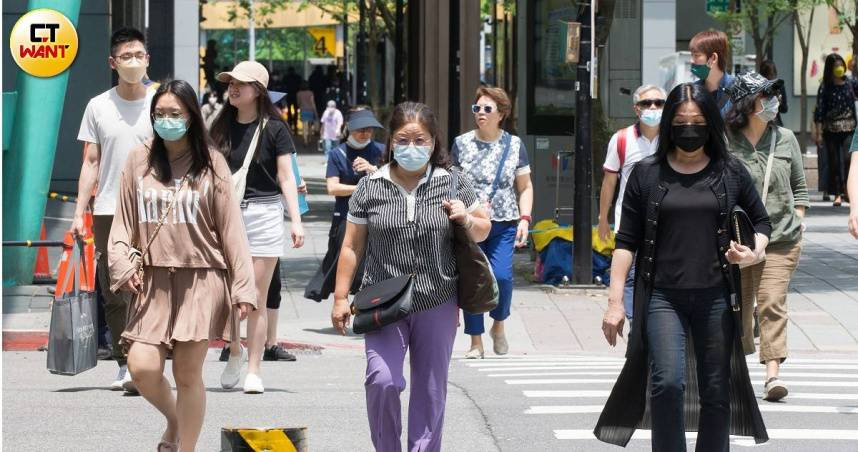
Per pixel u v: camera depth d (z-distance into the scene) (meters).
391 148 16.70
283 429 14.45
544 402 23.70
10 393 24.69
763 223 16.58
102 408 23.05
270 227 24.17
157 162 17.44
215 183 17.41
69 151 46.06
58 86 37.78
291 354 30.16
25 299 35.88
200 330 17.20
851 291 39.56
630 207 16.59
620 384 16.44
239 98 23.75
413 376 16.89
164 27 62.31
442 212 16.72
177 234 17.28
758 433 16.50
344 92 125.06
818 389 25.22
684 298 16.25
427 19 51.66
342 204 32.53
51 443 20.12
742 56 66.31
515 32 64.81
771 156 23.41
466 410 22.91
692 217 16.25
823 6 91.38
